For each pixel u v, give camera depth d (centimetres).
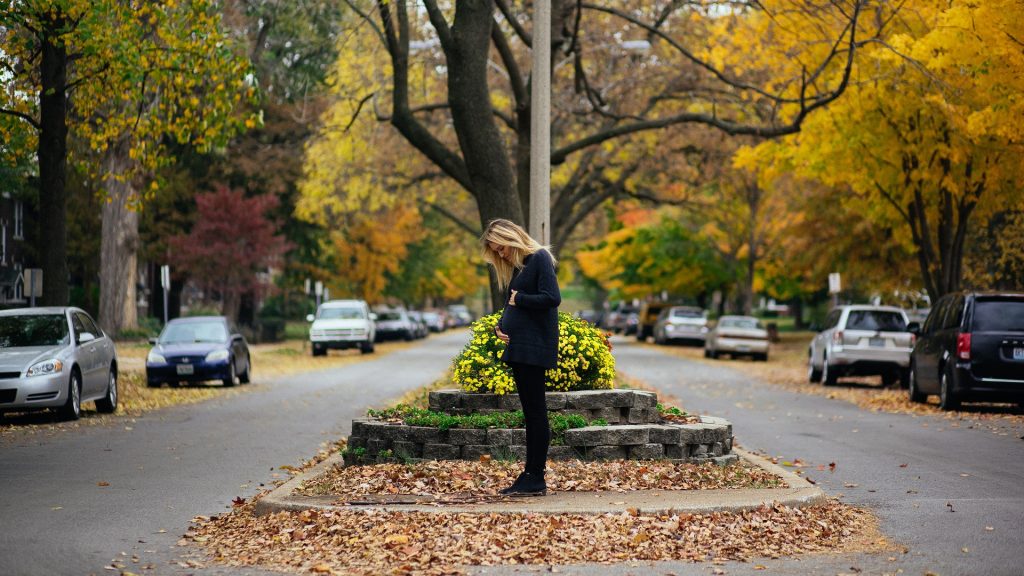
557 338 945
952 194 2711
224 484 1166
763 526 859
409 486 1012
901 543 834
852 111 2589
